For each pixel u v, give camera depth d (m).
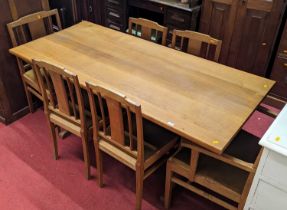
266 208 1.63
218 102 1.87
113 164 2.46
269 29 2.84
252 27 2.93
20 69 2.71
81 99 1.98
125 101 1.64
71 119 2.17
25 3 2.68
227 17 3.03
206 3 3.08
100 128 2.08
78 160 2.49
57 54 2.33
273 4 2.72
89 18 3.97
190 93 1.94
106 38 2.59
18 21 2.59
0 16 2.52
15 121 2.89
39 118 2.94
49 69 1.95
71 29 2.73
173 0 3.28
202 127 1.68
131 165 1.91
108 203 2.16
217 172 1.82
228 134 1.64
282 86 2.99
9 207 2.11
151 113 1.76
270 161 1.46
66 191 2.24
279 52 2.87
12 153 2.54
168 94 1.93
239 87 2.02
